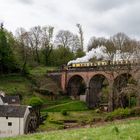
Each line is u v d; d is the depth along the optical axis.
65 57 167.00
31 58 158.38
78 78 131.50
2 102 86.94
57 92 125.94
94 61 133.38
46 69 148.88
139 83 81.00
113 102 104.25
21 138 27.52
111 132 24.81
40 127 81.12
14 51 143.25
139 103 80.44
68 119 90.81
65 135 25.06
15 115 77.69
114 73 110.81
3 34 130.75
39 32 166.25
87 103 121.44
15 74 127.62
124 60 110.12
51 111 106.19
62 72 131.62
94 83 125.12
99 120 73.69
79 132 26.67
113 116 73.62
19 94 111.12
